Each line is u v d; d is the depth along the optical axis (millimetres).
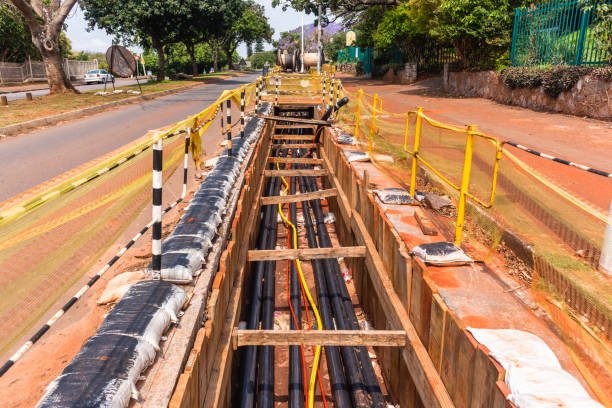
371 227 7195
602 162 7910
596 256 3635
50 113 17234
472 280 4363
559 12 16250
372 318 7129
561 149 9156
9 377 3840
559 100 14953
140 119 16812
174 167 6074
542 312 3799
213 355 4062
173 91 30078
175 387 2914
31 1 25172
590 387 2832
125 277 5090
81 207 3160
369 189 7754
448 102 19906
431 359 4227
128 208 4102
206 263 4512
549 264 3756
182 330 3418
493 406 2930
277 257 7074
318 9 36219
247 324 6578
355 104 18375
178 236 4676
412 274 4832
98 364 2676
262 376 5621
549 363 2938
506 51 21844
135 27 39344
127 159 3115
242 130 10703
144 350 2912
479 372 3168
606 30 13781
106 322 3127
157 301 3410
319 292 7727
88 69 60094
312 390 5527
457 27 21781
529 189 4062
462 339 3490
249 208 8242
